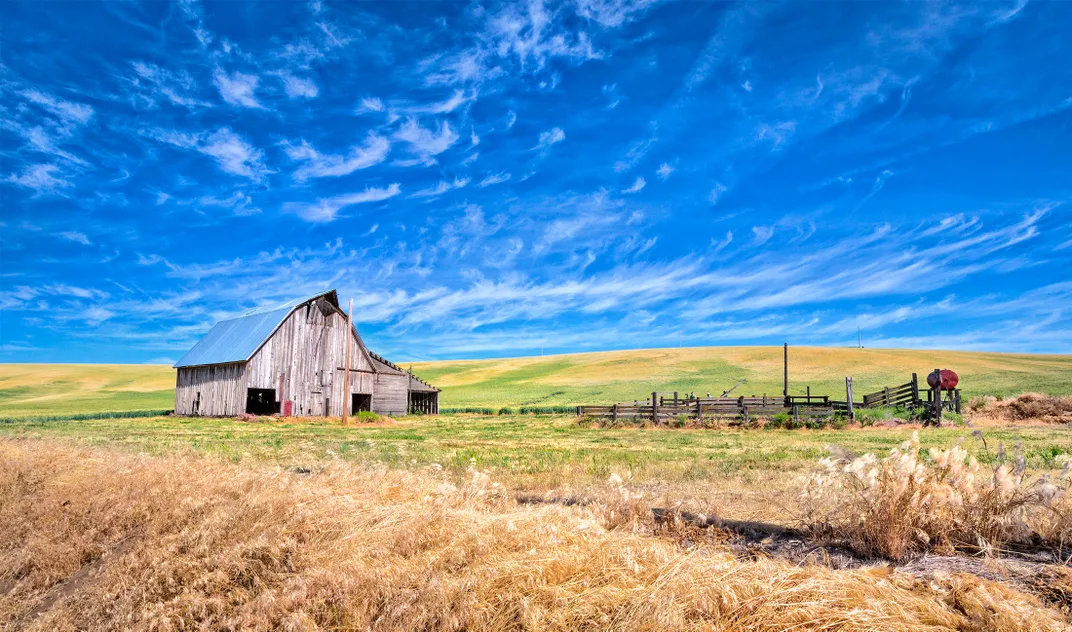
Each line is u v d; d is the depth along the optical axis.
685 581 4.30
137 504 8.09
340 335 48.03
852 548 5.75
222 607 5.24
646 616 3.95
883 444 18.94
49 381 102.88
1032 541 5.61
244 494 8.10
